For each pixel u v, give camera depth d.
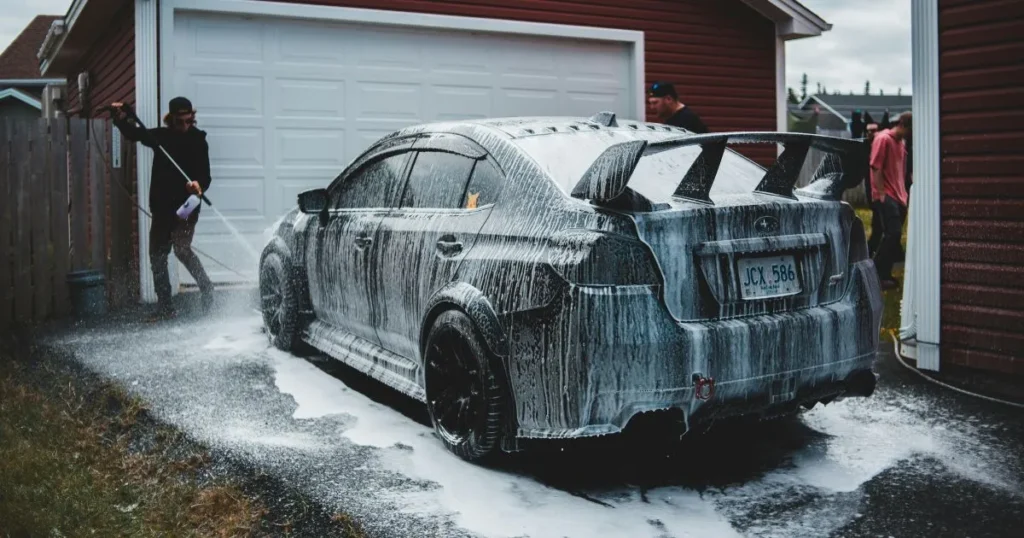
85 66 13.24
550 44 10.78
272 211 9.21
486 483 3.69
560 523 3.30
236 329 6.96
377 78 9.68
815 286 3.74
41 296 7.58
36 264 7.55
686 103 11.76
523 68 10.61
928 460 3.98
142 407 4.78
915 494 3.57
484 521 3.31
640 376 3.29
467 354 3.88
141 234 8.34
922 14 5.66
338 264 5.24
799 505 3.47
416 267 4.33
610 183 3.36
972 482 3.70
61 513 3.35
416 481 3.71
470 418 3.89
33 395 5.02
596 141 4.16
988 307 5.39
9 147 7.43
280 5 9.03
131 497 3.57
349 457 4.01
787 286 3.64
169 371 5.59
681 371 3.32
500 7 10.27
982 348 5.43
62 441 4.21
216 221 8.97
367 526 3.27
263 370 5.61
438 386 4.12
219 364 5.76
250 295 8.52
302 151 9.33
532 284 3.49
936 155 5.62
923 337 5.74
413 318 4.39
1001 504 3.46
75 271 7.60
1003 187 5.29
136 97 8.58
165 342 6.48
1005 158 5.28
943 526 3.26
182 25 8.74
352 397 5.01
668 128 4.71
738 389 3.45
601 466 3.91
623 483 3.71
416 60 9.90
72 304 7.51
